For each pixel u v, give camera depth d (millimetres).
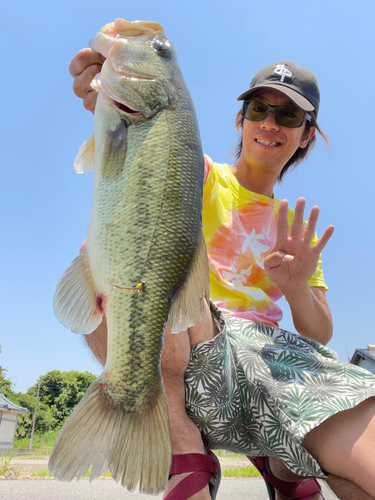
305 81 771
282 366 535
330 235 587
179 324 468
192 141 509
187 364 515
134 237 460
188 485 458
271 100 736
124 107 491
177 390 511
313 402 485
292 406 490
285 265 594
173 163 486
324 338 733
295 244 588
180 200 482
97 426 417
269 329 605
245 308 658
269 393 508
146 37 540
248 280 691
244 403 541
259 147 731
